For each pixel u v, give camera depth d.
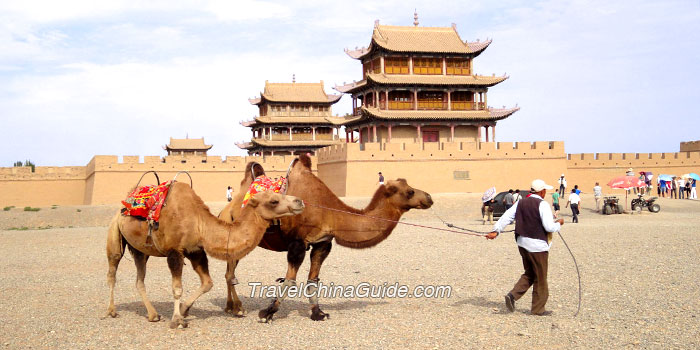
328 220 10.17
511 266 15.54
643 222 30.66
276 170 61.94
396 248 20.23
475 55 69.00
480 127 69.75
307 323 9.73
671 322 9.05
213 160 61.47
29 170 62.31
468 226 30.45
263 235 9.99
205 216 9.66
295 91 95.12
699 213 38.91
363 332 8.98
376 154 56.28
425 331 8.92
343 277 14.23
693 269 14.14
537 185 10.03
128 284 14.10
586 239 21.92
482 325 9.24
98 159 57.47
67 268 16.98
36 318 10.27
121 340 8.79
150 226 9.62
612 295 11.29
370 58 69.44
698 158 60.94
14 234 30.28
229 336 8.94
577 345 8.02
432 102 67.38
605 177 60.72
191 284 13.96
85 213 45.56
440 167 57.31
